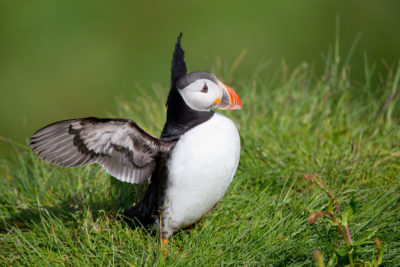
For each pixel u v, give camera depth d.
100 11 27.95
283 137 9.17
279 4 27.69
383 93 10.02
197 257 6.80
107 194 8.36
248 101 10.05
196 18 27.19
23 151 9.88
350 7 26.50
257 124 9.49
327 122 9.31
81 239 7.22
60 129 6.23
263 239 6.98
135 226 7.36
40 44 26.19
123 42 26.48
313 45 24.97
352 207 5.90
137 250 6.93
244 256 6.76
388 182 7.99
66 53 25.88
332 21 25.95
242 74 20.16
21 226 8.09
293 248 6.79
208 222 7.45
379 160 8.39
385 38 24.34
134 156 6.74
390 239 6.82
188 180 6.54
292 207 7.57
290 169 8.45
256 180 8.48
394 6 26.28
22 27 26.92
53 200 8.55
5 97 23.86
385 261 6.47
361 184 8.01
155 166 6.84
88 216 7.49
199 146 6.51
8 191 8.92
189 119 6.77
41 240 7.37
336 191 7.68
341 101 9.52
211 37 25.42
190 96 6.67
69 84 24.44
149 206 7.05
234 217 7.56
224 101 6.79
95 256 6.83
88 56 25.81
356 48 23.50
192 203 6.73
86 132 6.38
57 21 27.45
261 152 8.84
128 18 27.75
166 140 6.76
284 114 9.68
